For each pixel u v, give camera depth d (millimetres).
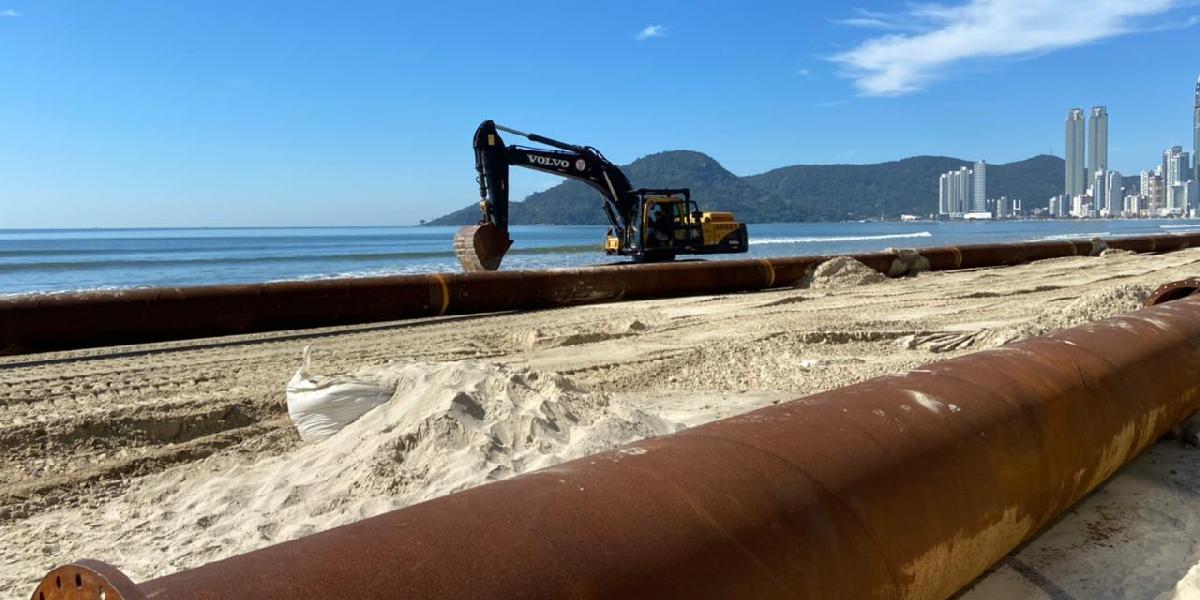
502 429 5188
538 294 14539
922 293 15352
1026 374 3781
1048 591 3594
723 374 8312
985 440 3209
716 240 24781
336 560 1922
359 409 5988
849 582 2494
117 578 1744
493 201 21734
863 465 2764
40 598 1905
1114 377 4145
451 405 5285
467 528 2109
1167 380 4551
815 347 9555
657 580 2125
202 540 4375
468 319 13148
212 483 5289
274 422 6844
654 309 14117
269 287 11742
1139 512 4383
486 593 1916
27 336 9867
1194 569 3426
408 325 12523
